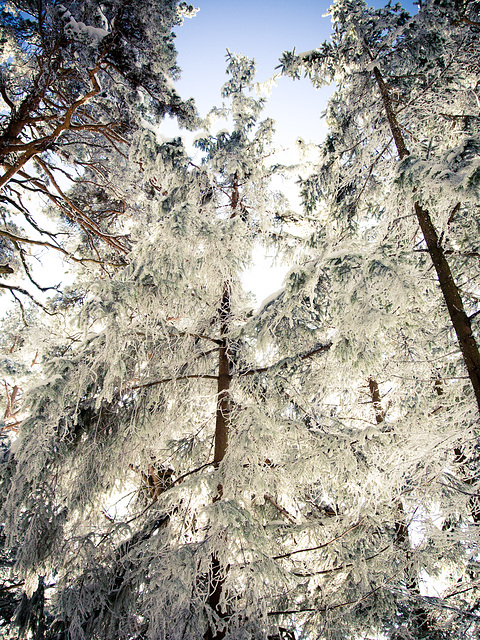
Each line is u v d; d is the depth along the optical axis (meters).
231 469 4.59
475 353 3.97
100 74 8.08
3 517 4.40
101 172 10.09
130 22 7.33
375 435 4.93
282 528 5.52
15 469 4.55
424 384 4.98
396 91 5.91
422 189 3.90
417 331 4.99
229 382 6.11
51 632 4.78
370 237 6.13
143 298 4.81
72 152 9.90
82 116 9.23
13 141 7.65
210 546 4.09
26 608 4.86
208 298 5.80
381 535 5.61
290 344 5.54
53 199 9.09
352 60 6.20
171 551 4.36
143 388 5.48
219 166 7.05
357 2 5.74
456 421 4.25
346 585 5.55
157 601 4.05
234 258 5.35
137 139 6.46
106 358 4.43
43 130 9.38
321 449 5.11
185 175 6.52
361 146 6.51
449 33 5.06
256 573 3.88
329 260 4.11
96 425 5.12
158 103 8.65
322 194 7.26
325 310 5.16
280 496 5.89
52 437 4.58
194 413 6.38
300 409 5.72
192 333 5.78
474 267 4.95
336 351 4.30
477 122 5.45
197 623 4.09
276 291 5.33
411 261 4.11
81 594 4.63
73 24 6.54
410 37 5.28
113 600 4.80
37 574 4.82
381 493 5.02
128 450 5.39
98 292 4.44
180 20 9.17
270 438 4.73
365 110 6.28
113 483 5.29
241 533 3.87
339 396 6.09
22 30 7.56
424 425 4.49
